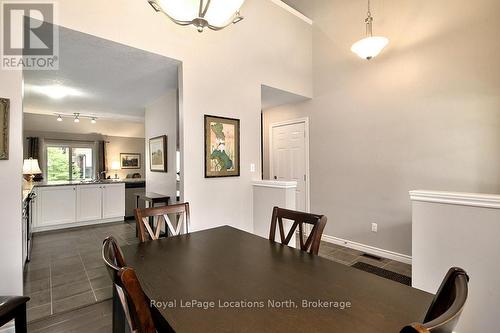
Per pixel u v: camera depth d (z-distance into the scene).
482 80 2.54
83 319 1.99
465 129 2.65
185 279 1.14
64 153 8.30
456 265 1.82
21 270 1.90
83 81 3.50
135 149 9.54
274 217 1.83
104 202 5.21
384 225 3.30
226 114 3.10
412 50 3.02
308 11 4.10
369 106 3.43
